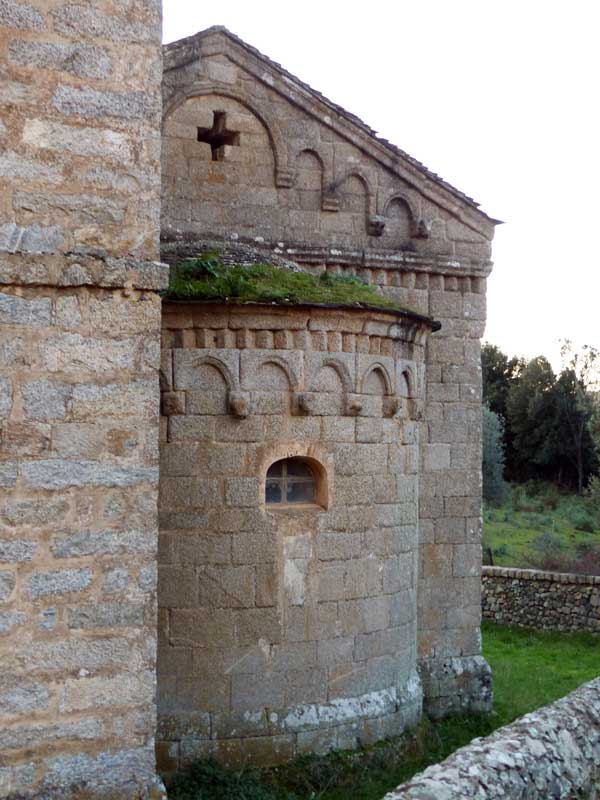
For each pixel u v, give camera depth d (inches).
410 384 486.9
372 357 456.4
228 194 537.0
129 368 283.0
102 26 281.4
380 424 462.9
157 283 285.1
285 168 547.2
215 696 422.0
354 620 449.4
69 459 274.8
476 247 599.8
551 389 2230.6
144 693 281.7
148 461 284.7
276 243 546.3
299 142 552.1
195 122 531.5
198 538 424.5
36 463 270.7
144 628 282.5
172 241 518.0
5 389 267.4
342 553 446.0
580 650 815.7
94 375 278.5
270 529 430.9
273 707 428.1
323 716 435.5
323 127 558.9
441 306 592.1
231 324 426.0
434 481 586.9
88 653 275.6
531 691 652.7
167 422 424.5
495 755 272.4
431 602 584.1
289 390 435.2
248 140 541.6
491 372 2490.2
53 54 275.3
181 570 422.9
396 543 471.8
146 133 286.5
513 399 2277.3
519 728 300.8
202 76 530.0
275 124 546.0
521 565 1087.6
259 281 442.3
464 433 596.1
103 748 276.4
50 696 270.7
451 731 547.8
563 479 2235.5
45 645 270.4
